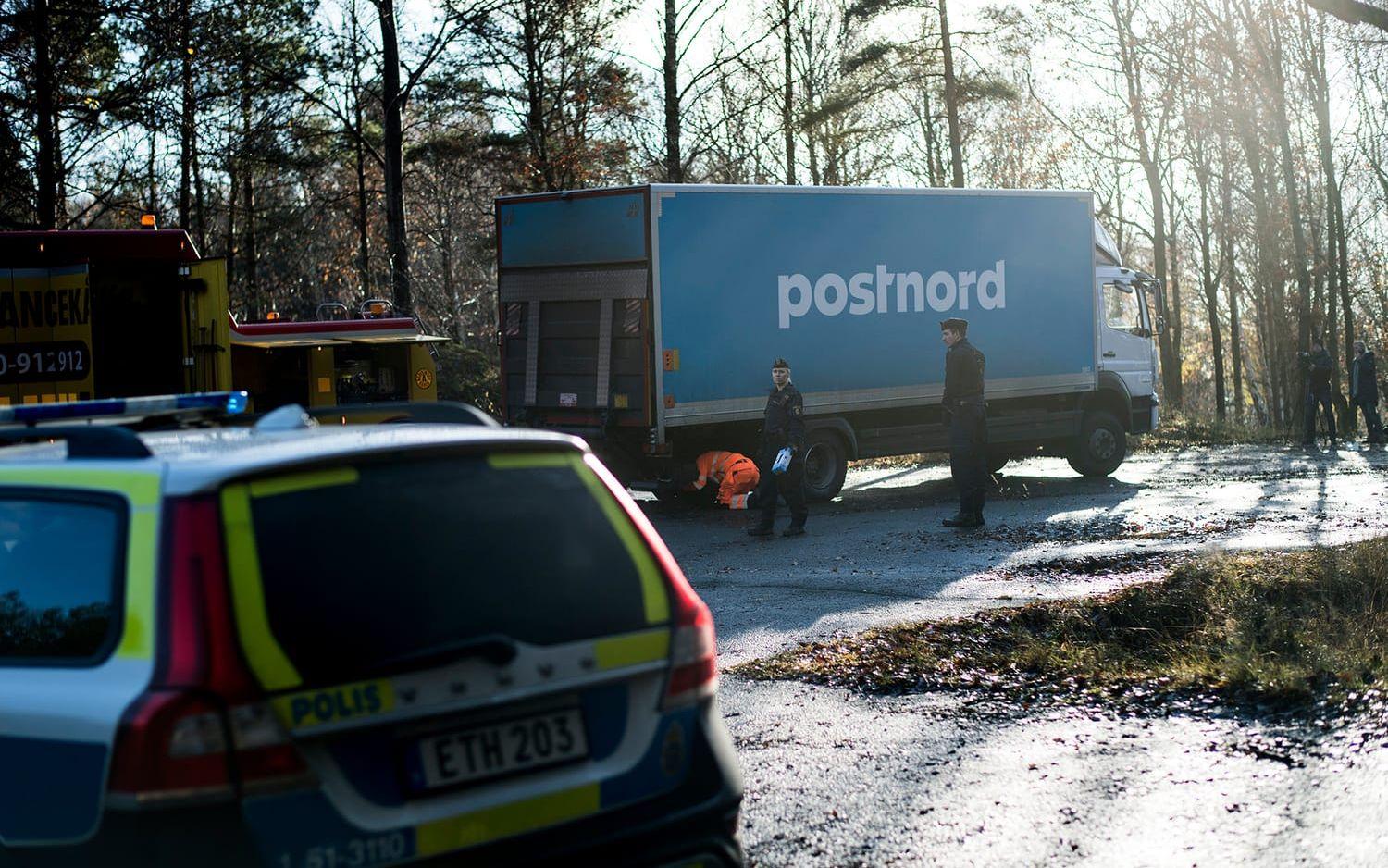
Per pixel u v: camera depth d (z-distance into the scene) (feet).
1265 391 190.60
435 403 13.02
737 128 118.62
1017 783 18.45
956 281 57.77
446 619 10.23
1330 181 123.03
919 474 66.74
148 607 9.82
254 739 9.40
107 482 10.60
